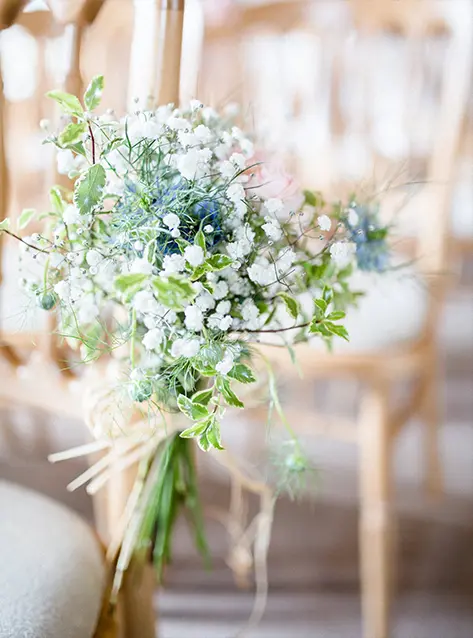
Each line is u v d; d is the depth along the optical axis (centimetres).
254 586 130
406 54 144
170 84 56
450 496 163
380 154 141
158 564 74
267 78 167
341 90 158
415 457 184
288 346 57
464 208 182
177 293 42
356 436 108
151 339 46
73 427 198
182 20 56
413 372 113
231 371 48
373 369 106
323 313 52
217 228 49
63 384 69
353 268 68
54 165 62
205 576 132
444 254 114
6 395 73
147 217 47
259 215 53
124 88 166
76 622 53
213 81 167
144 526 68
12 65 142
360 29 153
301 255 60
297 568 135
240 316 52
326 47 157
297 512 155
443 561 138
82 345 55
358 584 130
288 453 67
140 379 49
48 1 60
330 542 143
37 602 51
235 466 78
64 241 50
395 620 120
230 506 155
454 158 111
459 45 109
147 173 48
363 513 108
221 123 59
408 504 159
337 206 62
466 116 110
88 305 52
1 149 66
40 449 183
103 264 49
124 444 62
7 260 98
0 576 52
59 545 58
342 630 117
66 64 60
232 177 49
